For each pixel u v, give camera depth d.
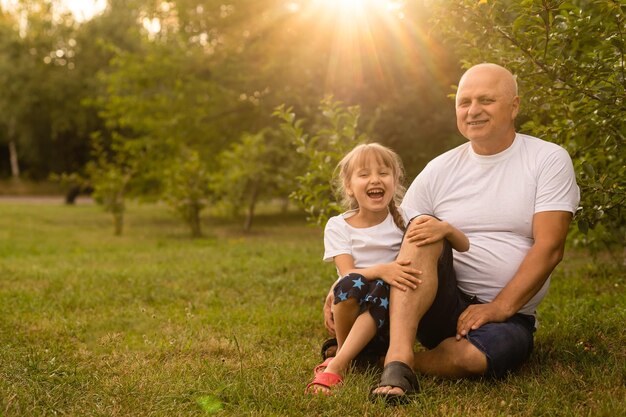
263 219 17.22
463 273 3.14
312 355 3.59
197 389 2.90
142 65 15.43
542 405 2.67
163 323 4.52
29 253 10.25
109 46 16.16
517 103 3.12
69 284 6.16
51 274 6.81
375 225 3.17
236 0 14.70
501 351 2.86
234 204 13.60
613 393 2.76
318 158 4.94
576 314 4.13
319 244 10.16
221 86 14.87
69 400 2.84
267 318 4.59
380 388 2.72
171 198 12.93
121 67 16.23
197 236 12.85
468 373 2.93
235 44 15.27
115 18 25.27
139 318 4.66
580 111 3.56
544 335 3.71
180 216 12.95
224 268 7.23
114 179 13.86
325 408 2.69
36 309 4.97
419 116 11.17
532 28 3.38
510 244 3.08
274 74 13.70
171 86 15.78
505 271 3.06
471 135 3.09
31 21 25.39
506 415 2.60
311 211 5.02
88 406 2.79
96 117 26.89
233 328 4.27
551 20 3.20
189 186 12.72
